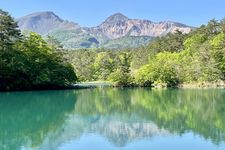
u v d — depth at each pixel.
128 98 57.31
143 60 139.75
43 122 32.00
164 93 67.50
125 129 28.27
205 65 90.06
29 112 39.12
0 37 74.62
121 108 43.00
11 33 76.69
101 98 57.84
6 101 50.97
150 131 27.27
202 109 40.69
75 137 25.19
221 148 21.59
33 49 81.31
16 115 36.53
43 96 60.72
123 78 100.06
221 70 89.06
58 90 80.56
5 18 75.44
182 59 105.06
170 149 21.61
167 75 94.44
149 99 54.72
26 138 24.84
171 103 48.00
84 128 28.83
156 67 97.00
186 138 24.56
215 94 62.44
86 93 70.31
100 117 35.09
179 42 140.12
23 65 73.69
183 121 32.00
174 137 24.94
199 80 90.94
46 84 80.94
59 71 85.94
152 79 96.81
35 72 78.06
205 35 125.19
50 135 25.86
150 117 34.75
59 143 23.27
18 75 74.81
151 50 146.62
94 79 154.62
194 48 112.69
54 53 89.88
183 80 94.00
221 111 38.66
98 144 23.02
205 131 26.92
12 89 74.06
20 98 56.09
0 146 22.39
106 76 151.88
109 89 86.75
